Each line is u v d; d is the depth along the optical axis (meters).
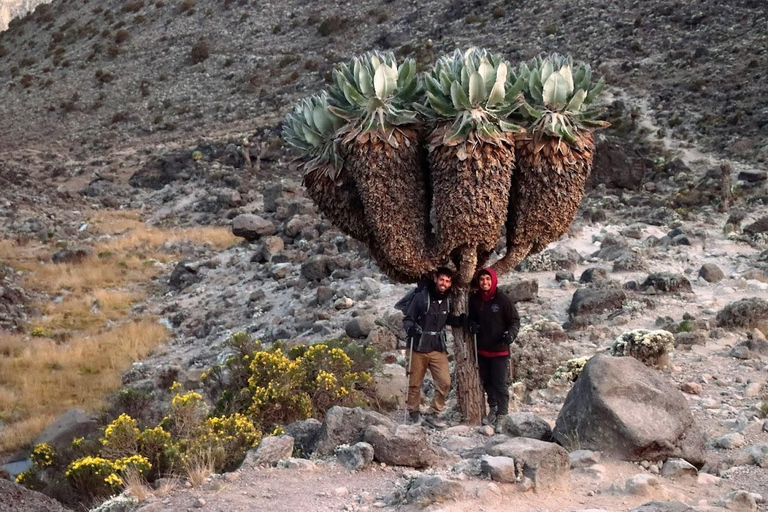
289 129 8.23
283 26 72.94
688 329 11.89
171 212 39.31
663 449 6.48
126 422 7.50
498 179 7.32
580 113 7.62
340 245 24.83
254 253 26.53
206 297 23.52
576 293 14.08
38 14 93.06
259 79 63.44
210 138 52.47
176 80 67.44
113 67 72.56
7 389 16.61
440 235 7.66
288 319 18.58
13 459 12.97
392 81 7.44
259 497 5.61
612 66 48.12
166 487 6.02
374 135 7.37
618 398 6.70
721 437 7.29
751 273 16.31
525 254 8.04
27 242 31.61
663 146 36.81
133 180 46.03
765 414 8.04
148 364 17.89
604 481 6.00
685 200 27.84
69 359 18.47
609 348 11.26
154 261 28.84
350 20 69.88
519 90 7.39
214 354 17.50
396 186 7.55
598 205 27.88
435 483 5.35
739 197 28.09
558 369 10.11
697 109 40.06
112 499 5.98
